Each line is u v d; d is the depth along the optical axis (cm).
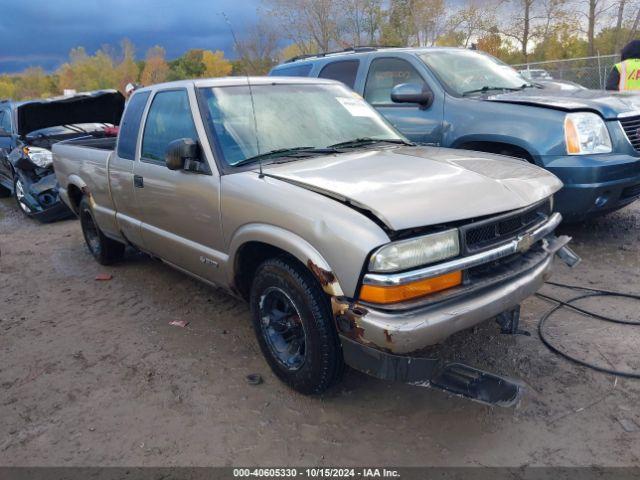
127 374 364
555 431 280
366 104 449
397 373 264
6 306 502
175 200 389
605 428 279
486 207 281
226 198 337
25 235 779
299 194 295
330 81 454
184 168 369
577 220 493
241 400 325
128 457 284
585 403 300
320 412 309
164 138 411
